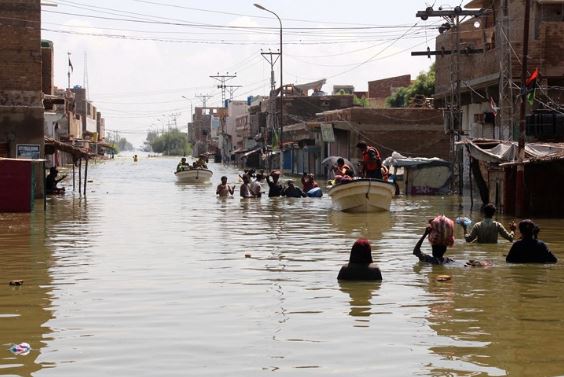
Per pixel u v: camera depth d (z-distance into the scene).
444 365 9.22
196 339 10.39
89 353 9.74
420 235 22.41
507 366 9.16
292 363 9.32
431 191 43.50
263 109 108.38
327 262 17.05
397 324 11.20
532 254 16.66
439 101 55.34
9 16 36.09
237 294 13.38
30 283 14.45
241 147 128.88
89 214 29.89
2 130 36.12
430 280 14.66
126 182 58.12
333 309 12.18
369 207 30.41
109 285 14.24
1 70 36.12
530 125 35.78
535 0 42.84
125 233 23.06
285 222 26.64
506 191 29.23
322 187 52.12
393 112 61.09
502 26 37.66
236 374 8.91
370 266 14.77
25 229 24.19
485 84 43.12
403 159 44.44
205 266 16.50
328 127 64.12
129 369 9.10
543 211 28.77
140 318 11.59
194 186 52.56
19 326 11.12
